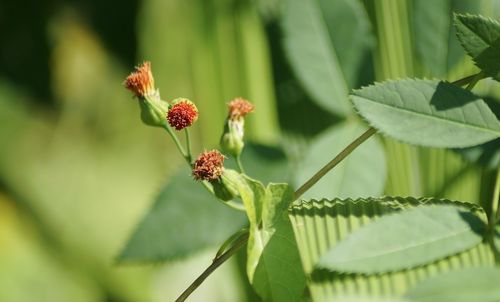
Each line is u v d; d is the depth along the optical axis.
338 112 0.58
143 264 0.57
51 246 1.06
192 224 0.57
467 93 0.46
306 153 0.56
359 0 0.59
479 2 0.56
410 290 0.43
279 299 0.47
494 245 0.45
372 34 0.59
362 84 0.58
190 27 0.69
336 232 0.47
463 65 0.56
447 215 0.45
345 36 0.58
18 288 1.01
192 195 0.58
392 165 0.57
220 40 0.68
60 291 1.02
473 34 0.46
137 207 1.04
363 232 0.44
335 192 0.55
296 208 0.47
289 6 0.59
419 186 0.57
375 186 0.55
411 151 0.57
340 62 0.58
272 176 0.57
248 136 0.66
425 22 0.56
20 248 1.04
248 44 0.68
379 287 0.47
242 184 0.48
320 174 0.48
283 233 0.47
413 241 0.44
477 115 0.46
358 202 0.46
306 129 0.65
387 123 0.46
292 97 0.66
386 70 0.59
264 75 0.67
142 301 0.94
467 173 0.56
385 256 0.44
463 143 0.46
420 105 0.46
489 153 0.54
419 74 0.58
